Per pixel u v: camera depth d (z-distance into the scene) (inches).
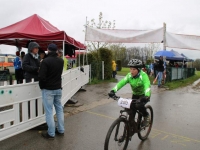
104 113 247.6
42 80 158.6
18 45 410.6
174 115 249.3
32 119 175.9
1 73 471.2
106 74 583.8
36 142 159.6
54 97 171.6
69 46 438.3
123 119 135.0
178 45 358.0
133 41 352.2
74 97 334.3
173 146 161.2
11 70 792.3
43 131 179.9
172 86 501.0
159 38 352.2
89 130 189.6
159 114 251.9
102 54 582.6
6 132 152.8
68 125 201.8
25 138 166.2
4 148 148.6
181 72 701.3
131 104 136.9
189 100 343.3
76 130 188.5
